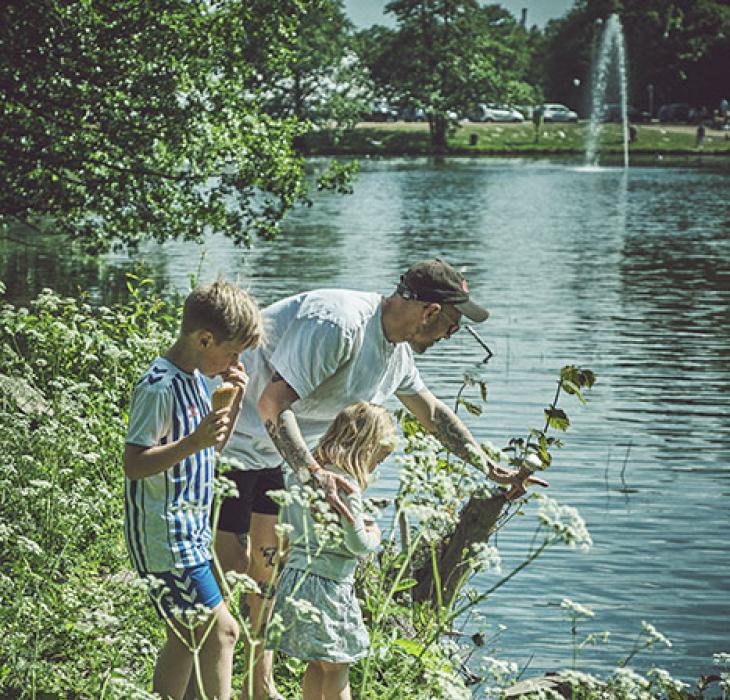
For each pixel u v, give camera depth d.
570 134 98.00
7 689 3.98
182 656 3.85
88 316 8.98
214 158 16.05
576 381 5.96
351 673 4.52
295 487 3.52
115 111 15.27
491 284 22.97
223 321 3.68
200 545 3.80
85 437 5.88
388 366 4.56
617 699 3.76
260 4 15.99
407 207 43.56
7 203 15.68
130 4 15.25
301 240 31.69
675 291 22.08
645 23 107.38
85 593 4.63
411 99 96.38
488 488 4.55
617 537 8.52
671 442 11.27
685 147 86.06
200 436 3.58
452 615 3.96
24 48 14.60
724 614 7.18
